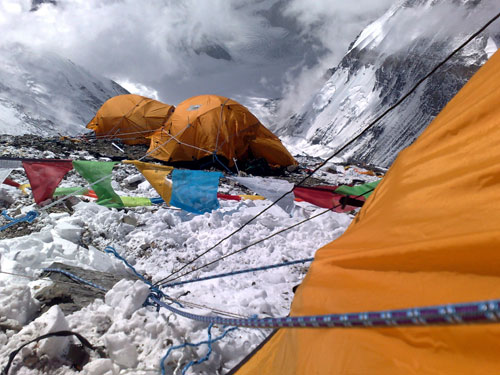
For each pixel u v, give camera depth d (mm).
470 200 1950
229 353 3486
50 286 4152
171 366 3250
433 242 1753
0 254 4637
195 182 6832
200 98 18719
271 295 5082
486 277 1552
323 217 7949
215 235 6898
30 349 3061
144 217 7293
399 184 2469
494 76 2410
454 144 2281
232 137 17734
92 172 6422
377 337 1719
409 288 1763
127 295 3941
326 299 2131
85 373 2984
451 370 1433
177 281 5172
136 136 21344
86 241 6180
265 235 7113
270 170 17156
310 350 2039
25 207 7004
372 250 2033
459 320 906
